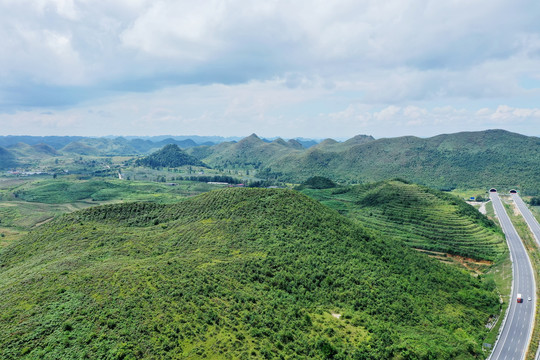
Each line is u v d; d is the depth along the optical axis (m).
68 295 79.62
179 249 119.88
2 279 101.88
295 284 102.19
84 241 126.25
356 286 107.44
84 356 61.50
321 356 75.00
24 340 64.19
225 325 76.81
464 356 89.38
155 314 75.06
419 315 105.12
